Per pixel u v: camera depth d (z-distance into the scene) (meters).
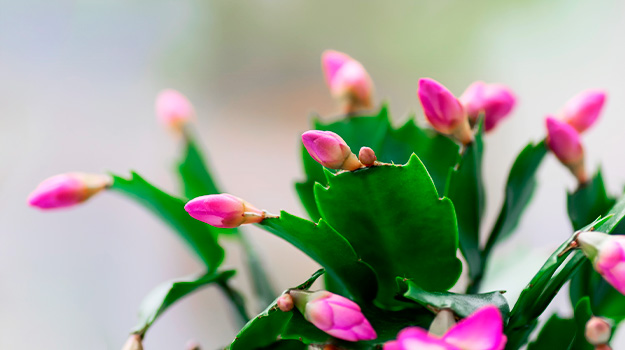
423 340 0.42
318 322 0.45
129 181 0.51
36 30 0.91
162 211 0.51
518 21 0.93
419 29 0.95
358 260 0.47
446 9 0.95
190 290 0.50
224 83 0.95
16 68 0.90
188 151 0.55
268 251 0.82
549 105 0.93
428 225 0.46
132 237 0.90
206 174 0.55
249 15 0.94
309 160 0.50
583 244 0.45
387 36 0.95
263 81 0.94
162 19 0.94
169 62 0.94
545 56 0.93
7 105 0.88
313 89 0.94
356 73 0.53
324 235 0.46
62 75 0.92
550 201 0.89
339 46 0.95
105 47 0.93
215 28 0.94
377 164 0.45
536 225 0.89
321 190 0.46
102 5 0.93
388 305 0.48
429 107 0.48
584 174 0.49
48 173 0.89
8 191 0.87
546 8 0.92
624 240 0.44
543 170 0.90
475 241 0.50
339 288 0.49
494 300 0.45
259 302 0.53
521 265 0.55
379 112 0.51
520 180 0.50
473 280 0.50
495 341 0.42
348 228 0.47
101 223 0.90
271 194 0.91
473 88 0.51
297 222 0.46
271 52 0.94
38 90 0.90
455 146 0.51
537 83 0.94
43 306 0.84
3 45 0.90
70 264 0.87
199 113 0.94
